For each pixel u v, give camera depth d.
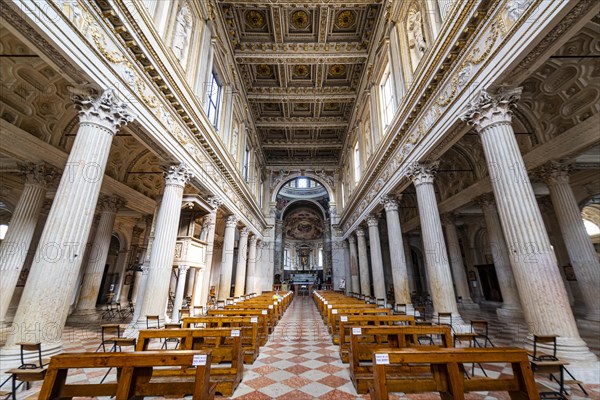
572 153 7.82
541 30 4.08
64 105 7.86
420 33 8.73
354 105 18.20
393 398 3.41
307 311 14.13
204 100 10.01
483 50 5.39
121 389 2.25
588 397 3.32
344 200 22.73
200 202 9.87
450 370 2.39
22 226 7.43
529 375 2.37
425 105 7.78
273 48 14.61
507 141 5.01
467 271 18.11
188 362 2.39
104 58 4.97
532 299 4.29
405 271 10.48
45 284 4.04
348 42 14.55
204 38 10.25
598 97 7.02
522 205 4.62
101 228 10.45
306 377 4.19
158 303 6.99
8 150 7.11
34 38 3.93
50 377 2.23
